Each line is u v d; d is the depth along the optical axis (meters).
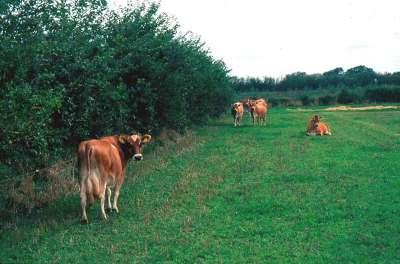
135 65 17.86
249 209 11.89
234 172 16.75
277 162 18.66
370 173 16.05
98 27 15.55
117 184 11.83
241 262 8.57
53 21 12.76
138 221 10.98
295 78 111.00
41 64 11.75
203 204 12.45
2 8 10.66
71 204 12.12
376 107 65.69
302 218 11.12
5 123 9.58
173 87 20.19
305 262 8.53
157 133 22.31
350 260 8.63
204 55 33.44
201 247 9.27
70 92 13.07
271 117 46.53
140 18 18.98
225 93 44.06
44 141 10.87
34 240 9.56
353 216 11.26
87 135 14.12
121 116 16.14
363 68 139.50
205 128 34.19
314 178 15.44
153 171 16.78
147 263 8.55
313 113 53.28
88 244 9.45
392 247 9.23
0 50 10.36
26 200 11.72
